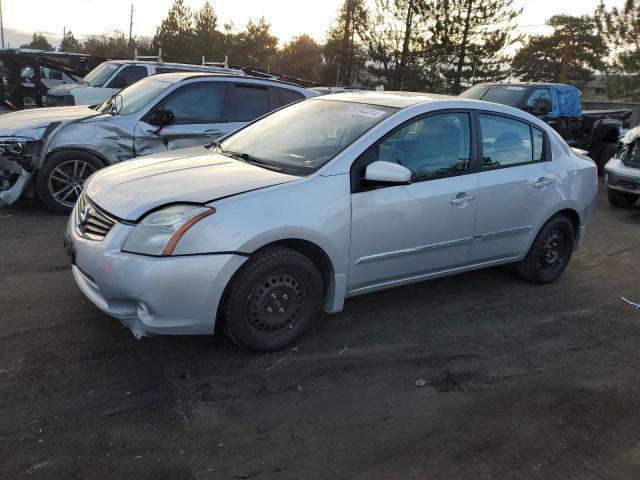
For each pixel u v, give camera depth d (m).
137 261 3.17
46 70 18.52
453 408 3.27
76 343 3.66
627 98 22.33
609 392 3.55
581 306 4.91
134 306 3.29
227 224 3.26
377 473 2.70
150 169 3.87
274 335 3.65
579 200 5.23
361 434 2.98
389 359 3.77
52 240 5.72
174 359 3.56
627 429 3.18
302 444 2.87
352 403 3.25
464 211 4.33
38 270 4.86
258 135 4.53
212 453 2.76
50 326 3.85
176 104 7.03
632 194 9.40
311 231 3.54
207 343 3.77
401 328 4.23
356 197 3.76
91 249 3.34
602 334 4.38
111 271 3.22
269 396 3.26
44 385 3.19
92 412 3.00
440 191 4.17
